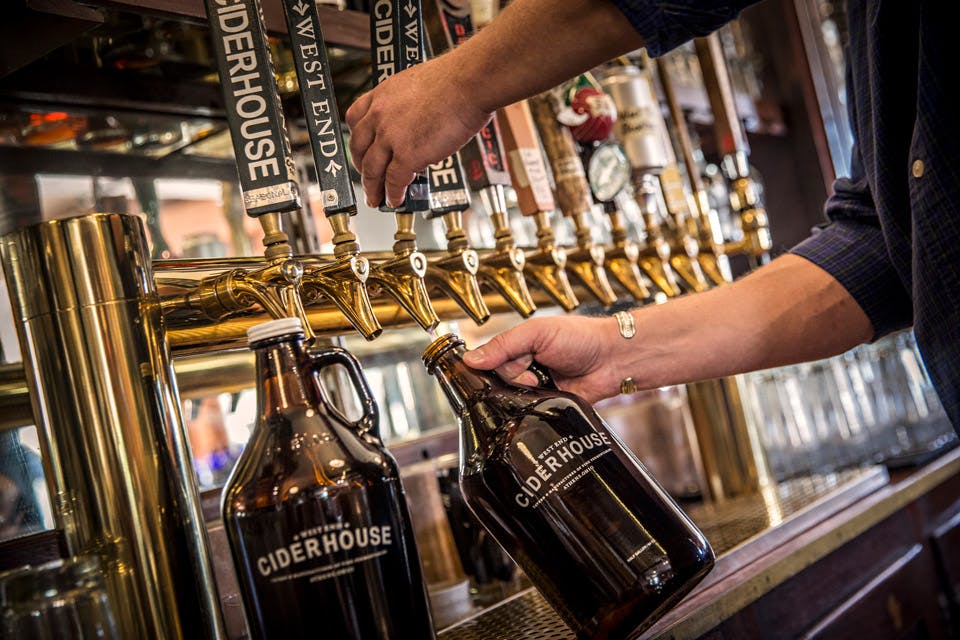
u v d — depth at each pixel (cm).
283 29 119
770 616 120
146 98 133
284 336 73
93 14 98
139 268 86
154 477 82
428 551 132
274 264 87
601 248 125
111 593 80
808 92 244
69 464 83
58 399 83
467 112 87
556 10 82
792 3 245
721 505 171
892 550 159
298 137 151
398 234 97
